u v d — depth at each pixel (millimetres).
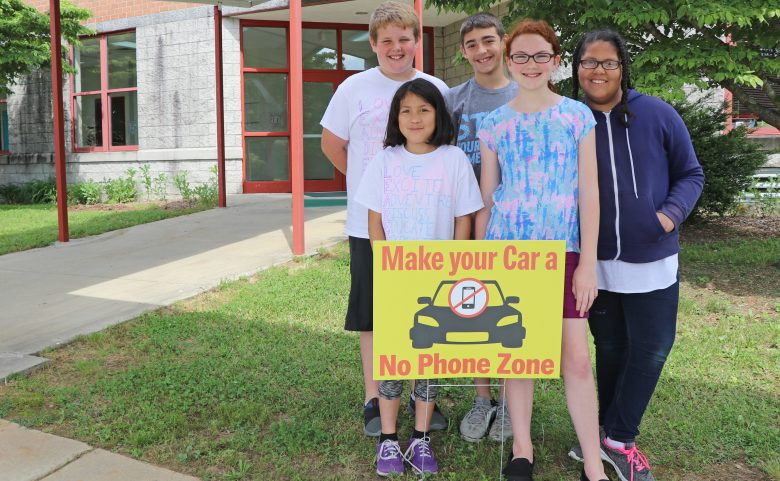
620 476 2797
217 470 2916
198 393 3660
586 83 2619
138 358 4238
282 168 13172
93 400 3588
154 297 5609
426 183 2779
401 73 3135
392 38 3025
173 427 3266
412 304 2533
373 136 3158
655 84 5609
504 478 2775
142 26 13320
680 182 2693
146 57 13336
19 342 4531
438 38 13266
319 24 13062
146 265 6883
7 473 2857
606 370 2988
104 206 12453
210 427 3283
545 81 2537
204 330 4719
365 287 3209
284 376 3893
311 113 13164
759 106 6664
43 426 3320
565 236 2596
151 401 3596
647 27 6141
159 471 2898
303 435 3164
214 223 9297
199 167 12977
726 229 8203
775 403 3494
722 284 5785
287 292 5660
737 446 3076
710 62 5555
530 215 2584
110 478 2832
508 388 2762
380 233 2881
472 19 3021
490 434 3170
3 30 12391
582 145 2553
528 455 2762
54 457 2996
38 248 8070
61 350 4383
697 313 5027
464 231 2824
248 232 8484
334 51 13211
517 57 2521
